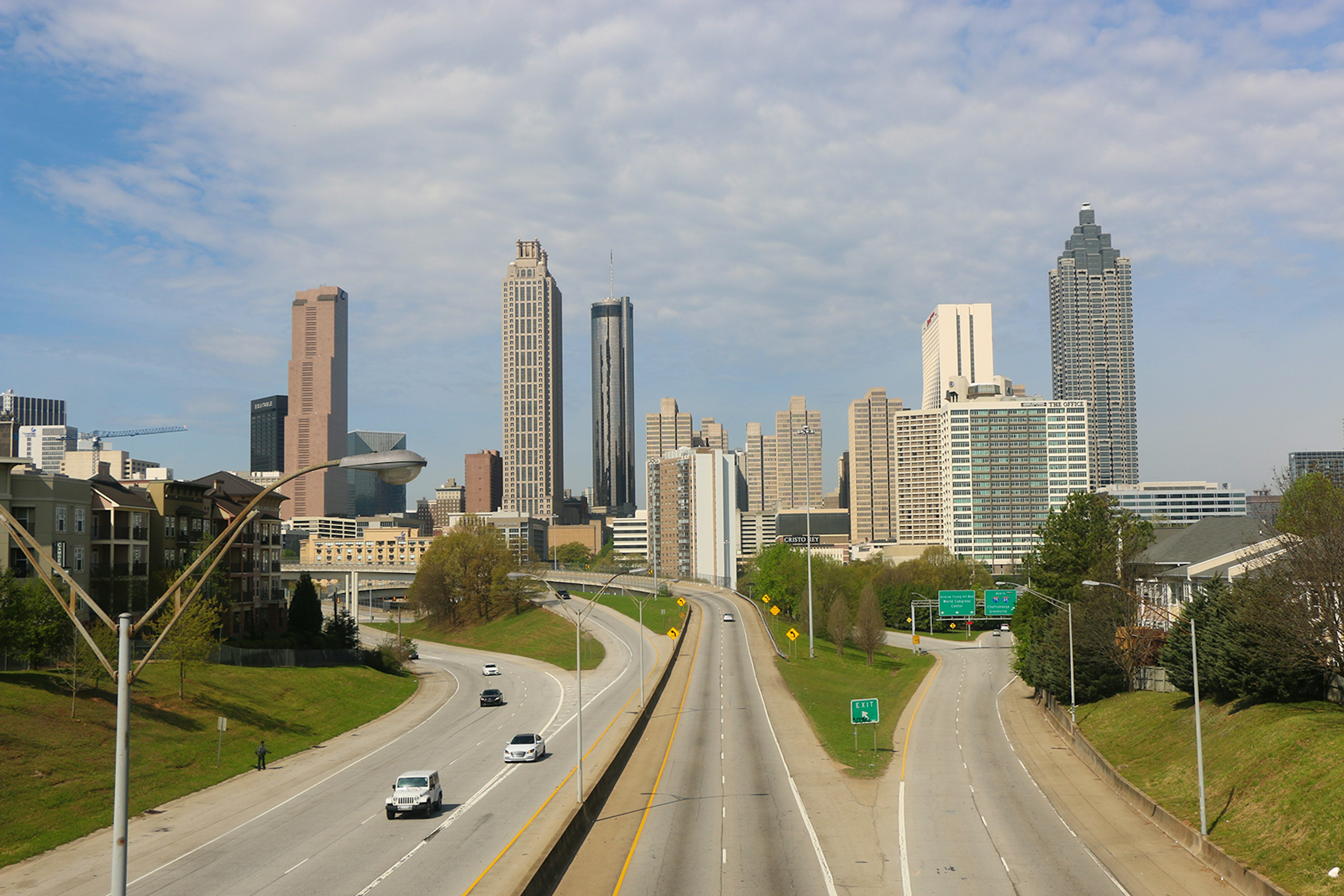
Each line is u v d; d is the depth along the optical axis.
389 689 96.44
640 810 48.19
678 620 153.88
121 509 85.75
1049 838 42.50
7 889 35.75
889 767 59.53
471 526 182.25
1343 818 35.81
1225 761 48.12
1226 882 36.00
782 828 44.25
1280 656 51.84
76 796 48.03
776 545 169.50
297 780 56.41
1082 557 91.31
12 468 77.62
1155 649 72.69
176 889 35.19
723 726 75.06
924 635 168.62
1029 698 94.62
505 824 44.06
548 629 152.88
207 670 80.25
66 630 64.38
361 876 36.22
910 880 36.28
